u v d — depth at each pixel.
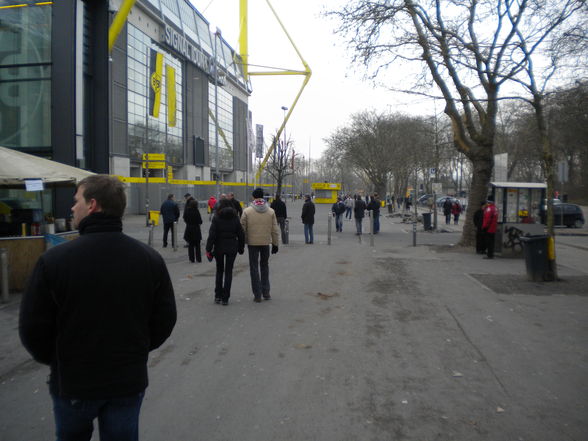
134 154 42.75
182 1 54.38
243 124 80.06
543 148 10.38
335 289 9.63
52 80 16.58
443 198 58.22
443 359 5.55
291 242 19.75
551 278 10.27
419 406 4.30
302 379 4.94
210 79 63.00
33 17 16.70
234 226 8.20
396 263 13.23
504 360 5.51
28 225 11.75
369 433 3.80
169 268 12.55
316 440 3.69
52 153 16.69
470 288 9.68
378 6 13.20
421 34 13.01
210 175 63.78
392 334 6.53
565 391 4.64
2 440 3.74
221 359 5.55
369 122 51.03
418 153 39.78
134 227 28.16
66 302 2.28
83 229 2.45
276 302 8.48
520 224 14.34
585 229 28.61
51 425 4.01
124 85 40.69
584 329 6.75
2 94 16.97
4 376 5.18
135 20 42.53
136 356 2.40
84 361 2.29
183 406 4.30
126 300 2.38
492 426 3.92
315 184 73.12
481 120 15.50
